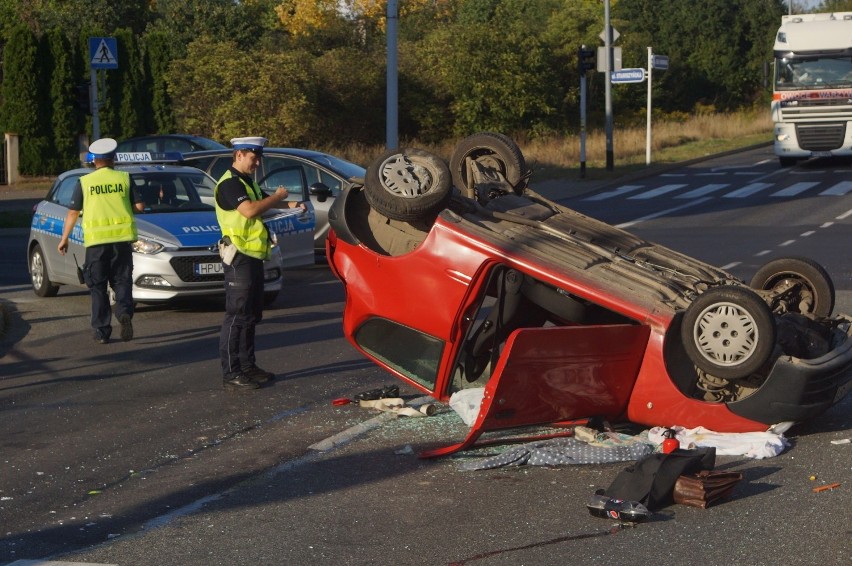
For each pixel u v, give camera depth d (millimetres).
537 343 6273
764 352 6395
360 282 7504
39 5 54438
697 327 6539
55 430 7652
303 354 10141
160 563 5105
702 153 38906
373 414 7816
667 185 29828
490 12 59688
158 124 39156
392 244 7492
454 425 7422
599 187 29656
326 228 16250
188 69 39000
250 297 8688
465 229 7082
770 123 49250
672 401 6684
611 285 6809
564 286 6801
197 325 11938
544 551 5121
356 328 7621
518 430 7195
